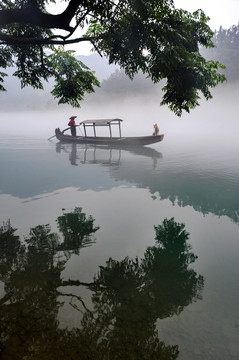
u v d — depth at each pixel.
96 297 3.42
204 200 8.31
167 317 3.09
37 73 10.21
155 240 5.38
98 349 2.56
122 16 6.15
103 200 7.99
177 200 8.22
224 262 4.58
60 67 10.53
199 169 13.30
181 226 6.21
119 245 5.08
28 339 2.65
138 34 5.76
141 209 7.30
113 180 10.60
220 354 2.58
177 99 6.57
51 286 3.64
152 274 4.09
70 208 7.16
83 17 5.91
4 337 2.66
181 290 3.68
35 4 5.52
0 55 10.19
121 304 3.31
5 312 3.05
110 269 4.17
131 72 6.54
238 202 8.19
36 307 3.17
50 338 2.67
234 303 3.43
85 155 17.06
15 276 3.86
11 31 8.98
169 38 5.83
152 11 5.75
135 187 9.62
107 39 6.35
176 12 6.01
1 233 5.39
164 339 2.75
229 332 2.89
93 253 4.71
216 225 6.34
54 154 17.14
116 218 6.55
